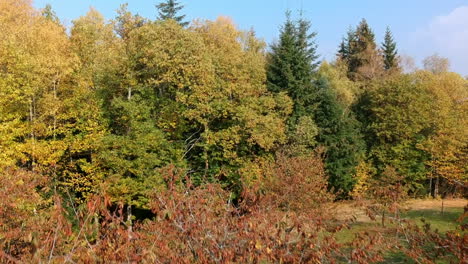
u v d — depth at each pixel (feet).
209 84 67.46
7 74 53.93
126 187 56.13
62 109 63.98
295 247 14.07
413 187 96.02
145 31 64.80
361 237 15.83
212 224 14.52
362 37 158.81
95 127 61.57
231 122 72.69
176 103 67.26
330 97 89.30
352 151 88.33
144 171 59.00
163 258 13.62
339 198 86.99
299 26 109.29
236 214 16.97
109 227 15.42
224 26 106.63
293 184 38.27
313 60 112.16
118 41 78.59
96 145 59.36
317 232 15.94
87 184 59.21
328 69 113.39
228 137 68.69
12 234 17.04
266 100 76.18
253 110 72.90
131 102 61.93
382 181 63.67
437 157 88.48
